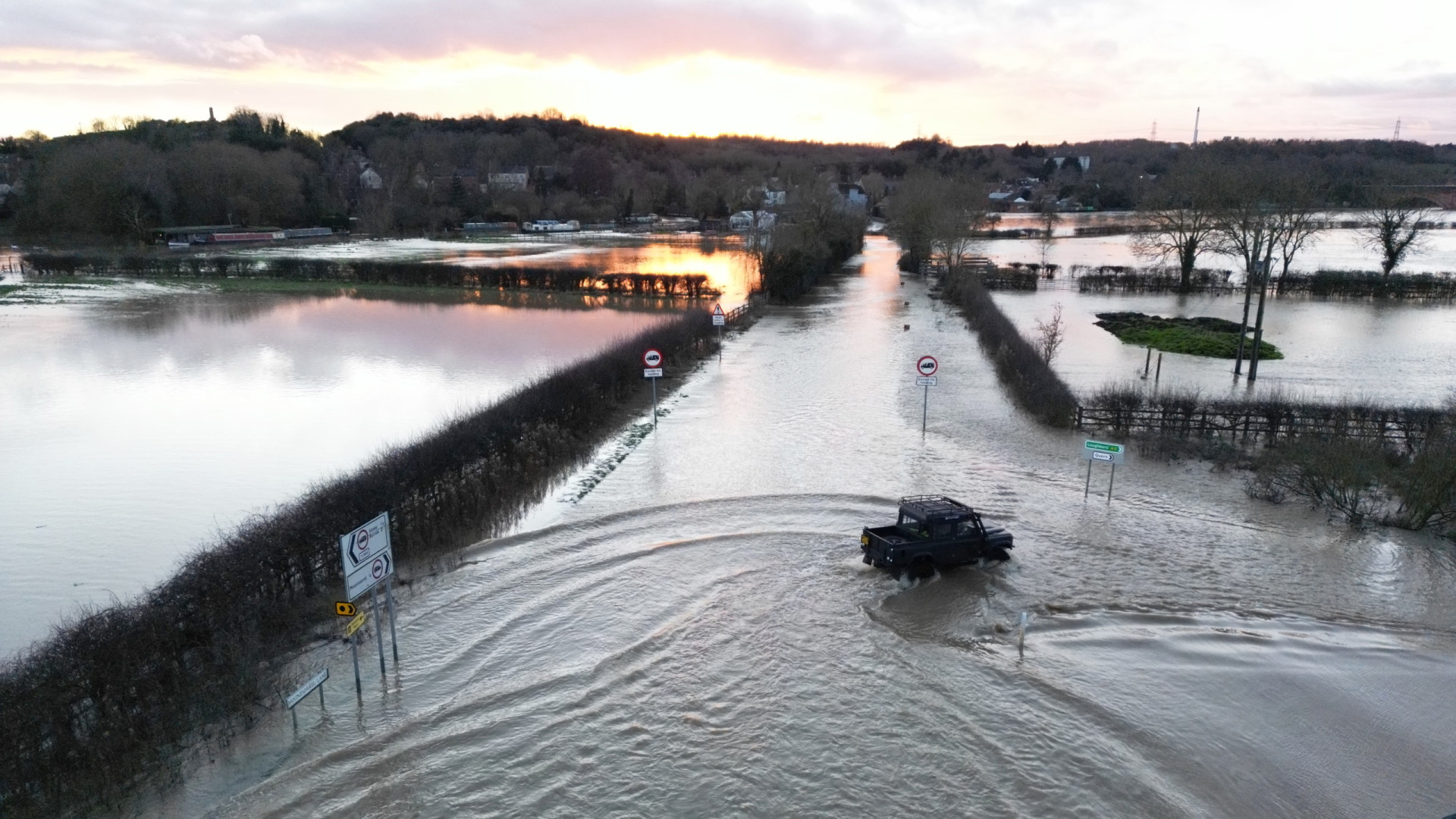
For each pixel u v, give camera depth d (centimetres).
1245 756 1177
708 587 1673
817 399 3194
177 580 1355
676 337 3844
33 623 1566
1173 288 6938
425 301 6306
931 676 1362
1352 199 10269
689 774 1135
